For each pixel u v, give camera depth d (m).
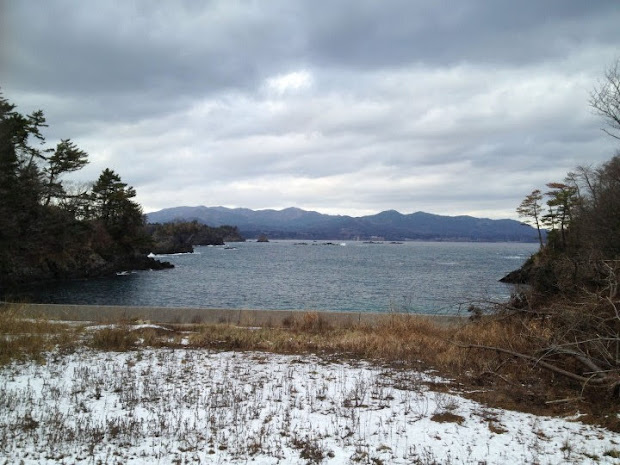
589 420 6.92
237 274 64.75
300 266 84.06
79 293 42.59
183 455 5.50
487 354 10.27
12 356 10.23
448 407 7.39
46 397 7.61
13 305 15.68
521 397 8.06
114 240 71.00
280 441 5.96
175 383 8.59
